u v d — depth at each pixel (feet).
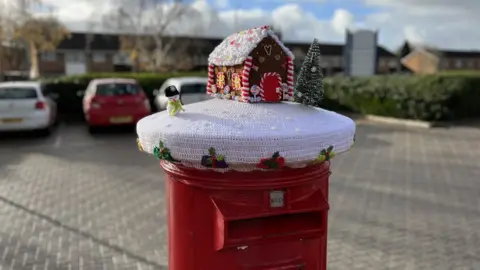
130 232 16.62
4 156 30.81
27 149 33.53
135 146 34.76
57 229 16.87
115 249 15.07
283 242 6.46
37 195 21.35
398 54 162.50
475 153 30.86
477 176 24.61
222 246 6.07
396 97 47.39
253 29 6.93
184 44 121.19
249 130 5.74
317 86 7.19
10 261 14.10
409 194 21.26
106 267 13.71
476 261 13.97
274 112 6.33
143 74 60.90
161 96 48.32
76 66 145.07
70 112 51.96
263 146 5.66
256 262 6.42
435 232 16.39
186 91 43.21
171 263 7.07
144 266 13.80
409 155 30.45
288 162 5.85
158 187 22.80
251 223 6.40
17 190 22.21
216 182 6.14
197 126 5.94
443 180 23.80
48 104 39.55
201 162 5.85
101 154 31.58
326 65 157.28
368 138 37.52
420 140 36.29
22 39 98.53
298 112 6.49
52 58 142.61
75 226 17.21
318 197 6.43
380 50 175.52
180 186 6.56
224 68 7.32
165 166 6.84
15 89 37.81
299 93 7.23
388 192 21.61
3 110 36.47
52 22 100.32
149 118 7.11
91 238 16.01
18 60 100.53
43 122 37.65
